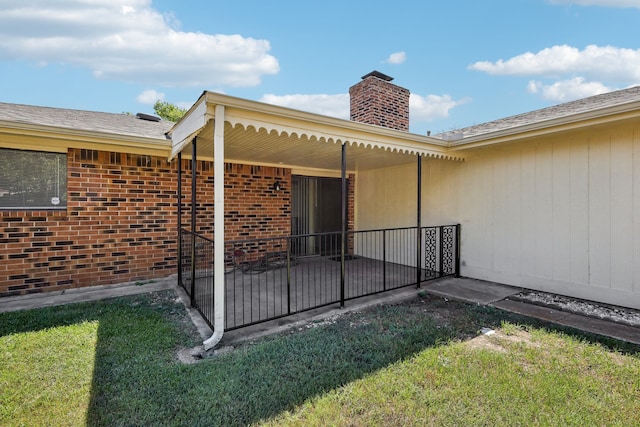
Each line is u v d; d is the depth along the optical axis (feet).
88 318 12.67
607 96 19.70
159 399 7.62
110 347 10.21
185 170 20.43
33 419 6.94
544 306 14.42
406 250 24.29
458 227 20.38
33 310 13.57
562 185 15.89
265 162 22.91
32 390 7.93
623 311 13.51
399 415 7.14
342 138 13.87
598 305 14.33
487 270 18.98
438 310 14.02
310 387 8.11
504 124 21.08
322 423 6.88
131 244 18.53
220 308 10.53
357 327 11.95
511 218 17.88
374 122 25.63
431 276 20.18
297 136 12.99
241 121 11.09
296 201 26.53
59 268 16.67
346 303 14.79
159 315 13.03
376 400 7.62
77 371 8.80
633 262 13.78
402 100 27.53
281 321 12.63
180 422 6.89
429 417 7.07
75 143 16.74
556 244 16.11
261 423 6.88
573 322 12.42
